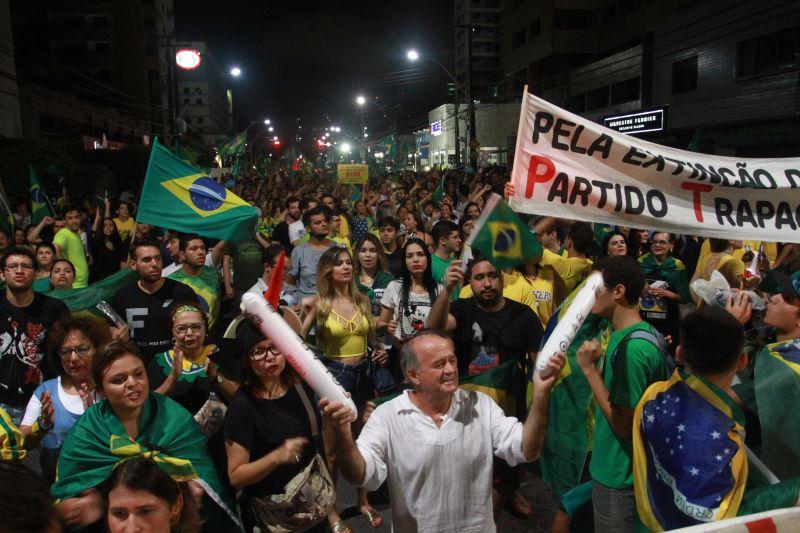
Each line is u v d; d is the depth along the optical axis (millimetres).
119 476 2516
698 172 4418
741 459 2689
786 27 23703
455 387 2896
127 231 13453
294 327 3494
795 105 23531
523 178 4398
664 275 6875
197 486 3195
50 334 3877
